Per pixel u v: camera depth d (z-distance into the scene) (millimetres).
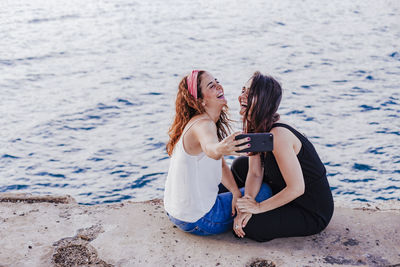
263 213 2670
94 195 7492
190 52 20047
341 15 29469
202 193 2662
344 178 7684
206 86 2506
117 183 7938
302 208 2705
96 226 2988
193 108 2582
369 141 9328
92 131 10742
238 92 13438
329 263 2543
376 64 16750
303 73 15688
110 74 16594
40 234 2883
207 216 2717
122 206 3311
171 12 31688
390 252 2639
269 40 22094
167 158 9016
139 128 10820
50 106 12812
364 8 32156
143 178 8117
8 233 2885
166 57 19203
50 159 9078
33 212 3182
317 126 10336
